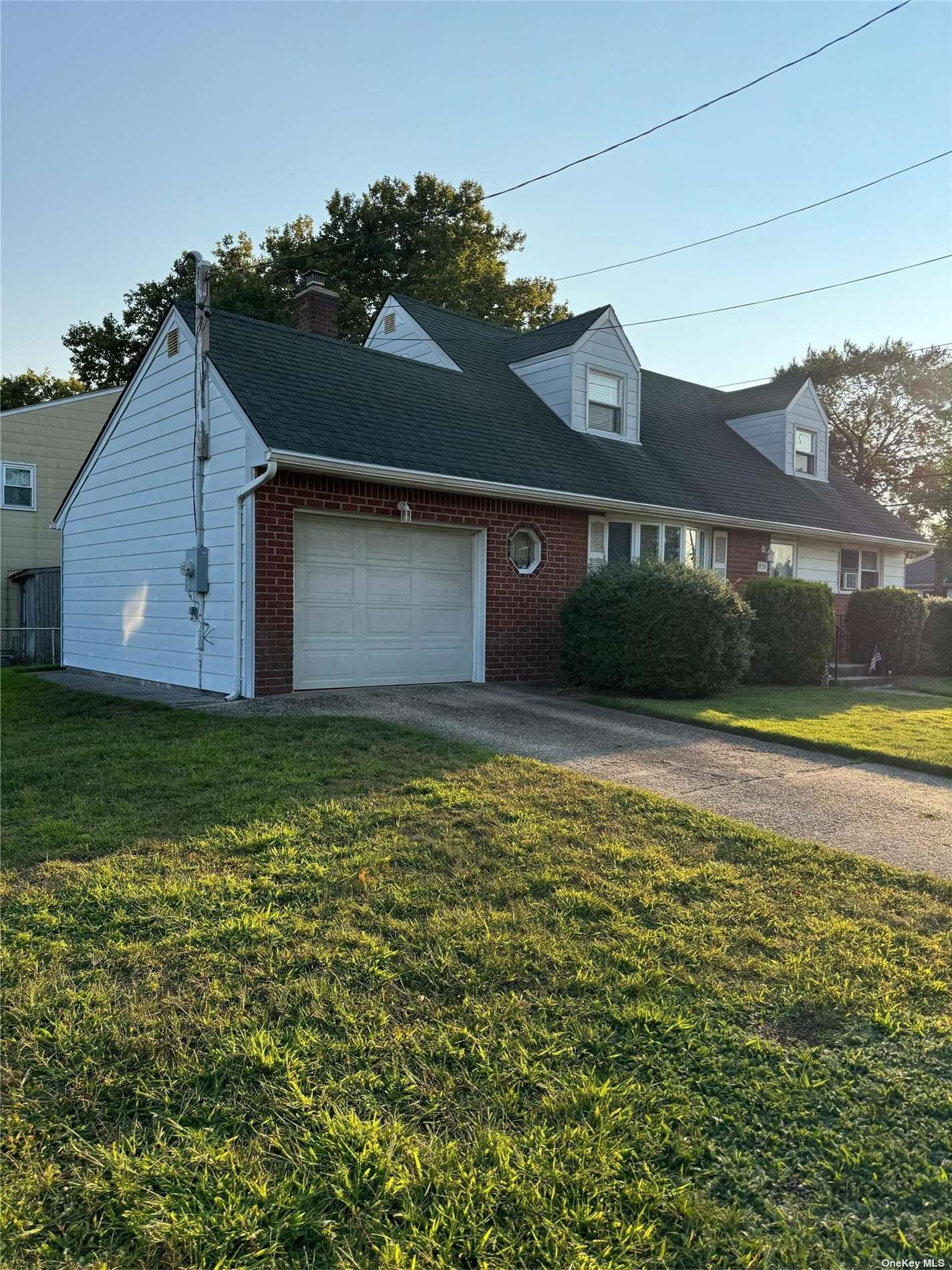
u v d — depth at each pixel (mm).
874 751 6941
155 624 11039
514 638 10984
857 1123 2283
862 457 37875
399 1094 2332
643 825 4762
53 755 6168
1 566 18562
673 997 2887
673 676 9766
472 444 10812
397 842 4301
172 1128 2176
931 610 14883
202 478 9539
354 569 9547
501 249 30516
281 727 7027
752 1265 1807
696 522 13273
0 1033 2564
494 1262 1788
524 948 3186
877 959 3227
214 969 2984
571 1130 2199
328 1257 1800
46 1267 1755
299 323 14562
